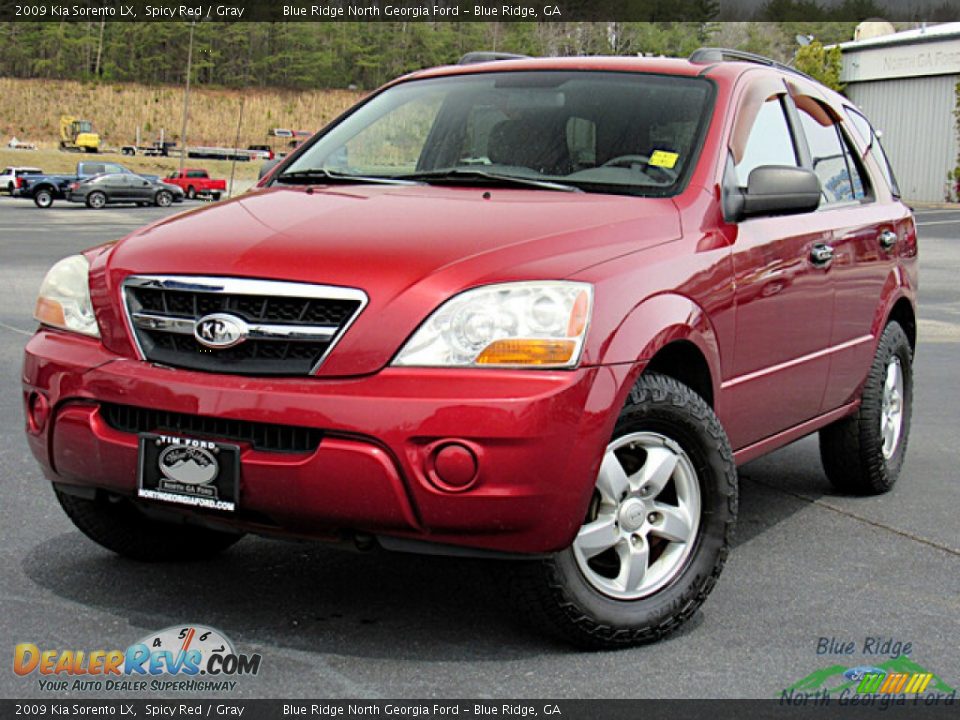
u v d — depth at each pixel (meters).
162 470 3.15
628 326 3.17
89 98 122.62
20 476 5.18
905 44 44.31
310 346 3.05
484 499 2.93
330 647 3.27
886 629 3.56
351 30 133.38
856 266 4.74
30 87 122.06
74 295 3.51
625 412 3.22
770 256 3.97
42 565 3.96
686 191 3.78
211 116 125.44
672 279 3.40
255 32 131.38
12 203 45.62
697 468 3.45
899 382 5.39
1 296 13.14
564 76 4.39
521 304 3.02
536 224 3.35
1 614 3.47
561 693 2.98
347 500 2.96
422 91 4.59
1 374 7.80
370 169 4.26
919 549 4.46
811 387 4.45
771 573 4.11
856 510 5.05
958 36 42.69
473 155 4.14
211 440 3.09
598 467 3.08
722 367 3.69
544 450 2.95
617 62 4.43
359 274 3.06
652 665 3.21
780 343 4.11
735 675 3.15
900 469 5.46
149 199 44.91
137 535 3.90
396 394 2.93
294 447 3.02
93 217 36.56
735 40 107.44
